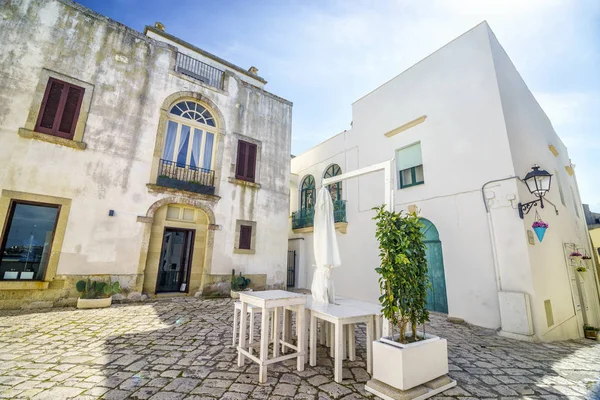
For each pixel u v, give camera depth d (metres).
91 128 7.48
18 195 6.34
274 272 10.41
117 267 7.33
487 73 7.07
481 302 6.30
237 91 10.85
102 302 6.62
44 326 4.83
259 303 3.12
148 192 8.14
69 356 3.53
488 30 7.27
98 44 7.97
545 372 3.52
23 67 6.84
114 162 7.70
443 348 3.07
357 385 2.92
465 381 3.12
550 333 5.70
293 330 5.27
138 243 7.74
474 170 6.93
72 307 6.48
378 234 3.30
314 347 3.46
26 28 7.02
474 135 7.09
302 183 14.18
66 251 6.71
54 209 6.84
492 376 3.31
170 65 9.27
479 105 7.11
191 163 9.41
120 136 7.91
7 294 6.03
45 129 6.92
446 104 7.88
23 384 2.74
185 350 3.86
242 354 3.36
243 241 9.91
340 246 10.57
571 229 9.20
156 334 4.58
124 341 4.18
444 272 7.23
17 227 6.35
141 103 8.45
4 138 6.38
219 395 2.64
